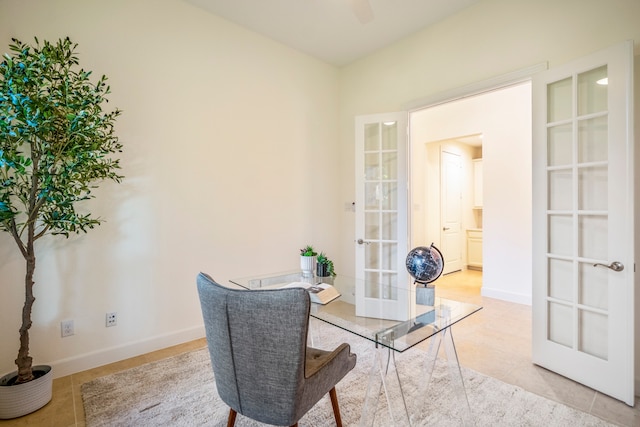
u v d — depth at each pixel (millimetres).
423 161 5344
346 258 4004
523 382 2139
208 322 1349
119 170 2457
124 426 1707
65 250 2252
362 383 2133
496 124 4281
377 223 3473
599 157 2084
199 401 1934
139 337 2566
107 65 2398
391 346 1406
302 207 3684
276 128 3434
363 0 2004
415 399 1951
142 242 2572
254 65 3246
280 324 1183
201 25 2881
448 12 2920
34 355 2141
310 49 3596
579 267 2156
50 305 2199
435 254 1925
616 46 1941
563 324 2262
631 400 1864
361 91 3807
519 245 4012
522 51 2504
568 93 2238
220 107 3004
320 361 1445
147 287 2600
